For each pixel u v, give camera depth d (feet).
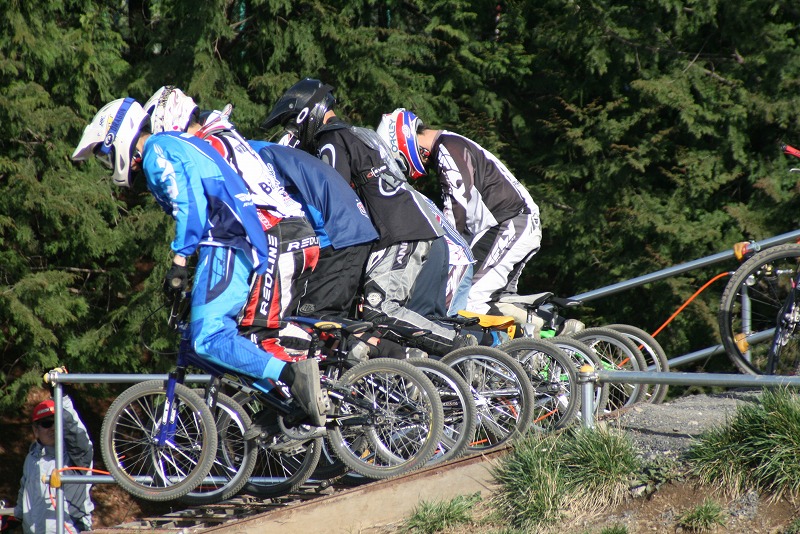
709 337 61.62
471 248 40.68
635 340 41.39
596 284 64.75
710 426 31.12
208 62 63.41
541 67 68.23
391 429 33.19
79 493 43.39
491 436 36.60
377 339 35.37
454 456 33.06
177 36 65.36
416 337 35.58
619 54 64.13
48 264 69.15
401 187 36.04
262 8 67.36
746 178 62.69
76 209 62.75
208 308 30.71
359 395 33.24
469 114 67.82
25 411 74.18
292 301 32.65
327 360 33.40
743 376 29.66
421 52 67.72
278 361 30.71
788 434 27.71
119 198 70.49
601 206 63.57
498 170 41.24
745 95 59.62
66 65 66.23
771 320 41.04
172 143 30.60
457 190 40.34
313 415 30.63
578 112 65.26
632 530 28.19
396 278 35.32
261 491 34.99
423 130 41.57
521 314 39.75
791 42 60.29
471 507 31.01
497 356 34.04
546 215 64.59
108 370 67.82
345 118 66.69
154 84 65.05
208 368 32.09
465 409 32.91
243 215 30.83
